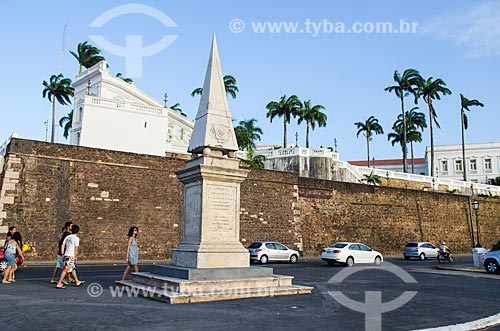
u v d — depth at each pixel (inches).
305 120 2393.0
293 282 606.2
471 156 3358.8
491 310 395.2
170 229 1146.0
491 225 1961.1
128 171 1119.6
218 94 495.8
